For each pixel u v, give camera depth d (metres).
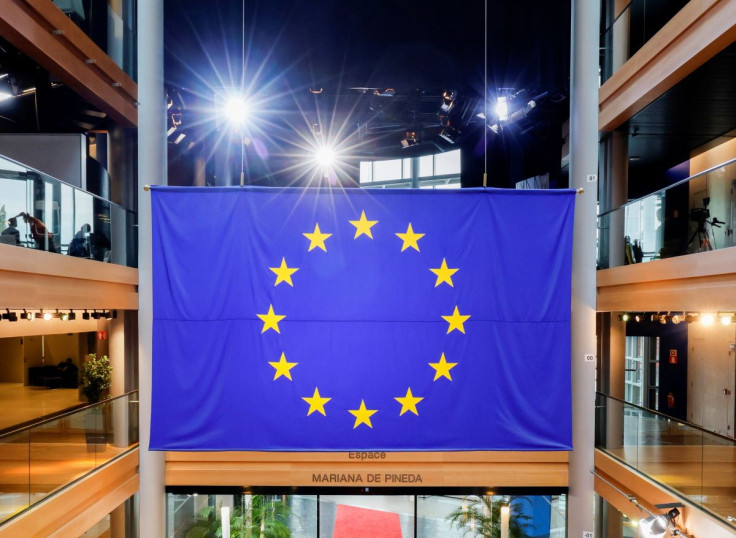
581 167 10.24
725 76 8.77
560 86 10.70
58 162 10.56
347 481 11.18
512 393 8.28
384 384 8.29
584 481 10.49
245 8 10.49
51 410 14.57
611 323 12.04
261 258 8.28
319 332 8.29
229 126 13.11
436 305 8.31
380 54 10.56
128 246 11.19
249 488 11.14
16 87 10.70
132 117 11.25
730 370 12.95
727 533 7.23
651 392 15.31
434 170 15.10
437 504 11.66
